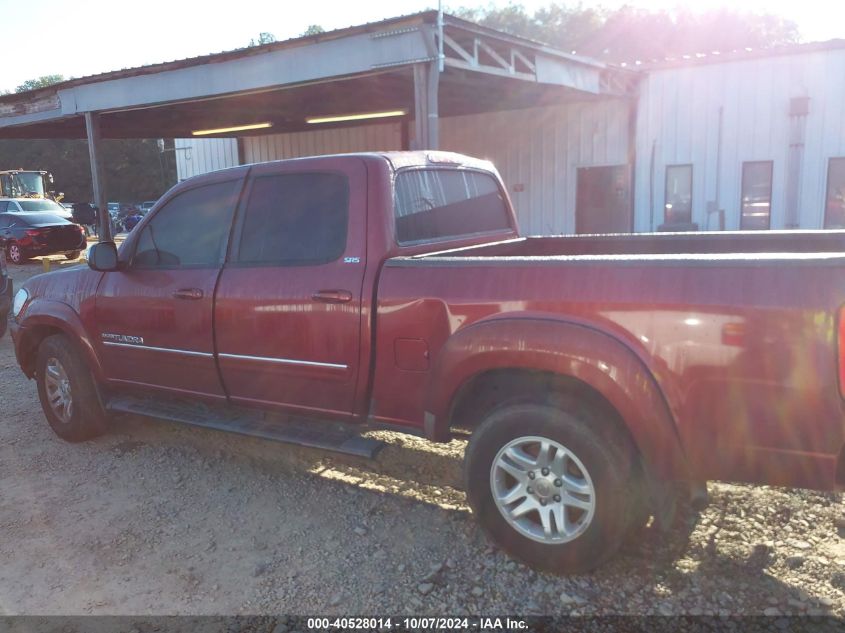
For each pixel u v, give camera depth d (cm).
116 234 3338
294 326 370
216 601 302
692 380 267
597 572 311
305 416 387
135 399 476
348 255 358
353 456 356
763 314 254
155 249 441
